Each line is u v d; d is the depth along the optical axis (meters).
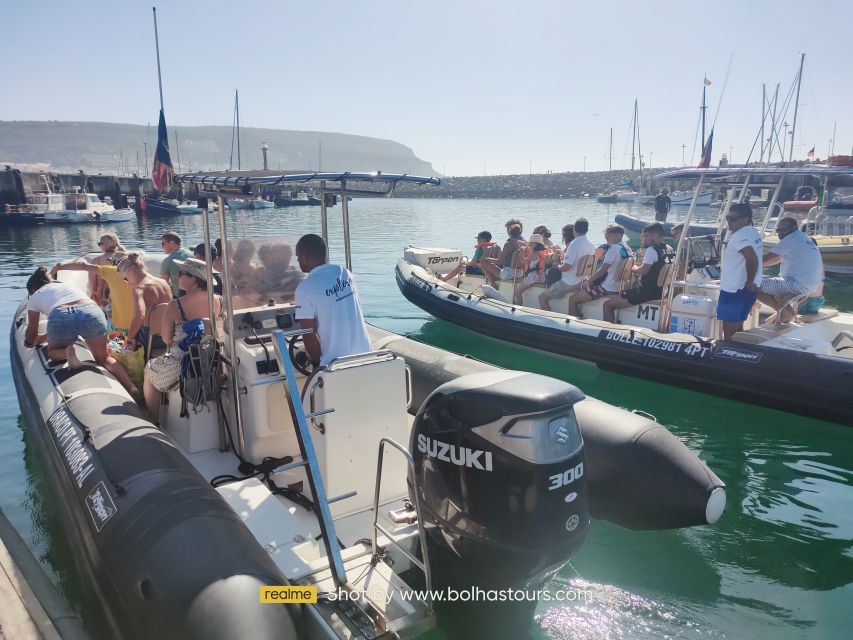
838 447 5.10
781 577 3.35
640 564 3.48
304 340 3.22
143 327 4.90
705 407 6.00
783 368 5.41
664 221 23.58
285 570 2.55
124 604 2.39
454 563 2.67
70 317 4.38
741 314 5.73
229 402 3.63
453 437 2.52
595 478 3.62
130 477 2.86
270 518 2.88
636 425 3.69
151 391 4.09
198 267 3.91
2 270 14.67
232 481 3.36
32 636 2.63
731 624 2.95
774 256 6.15
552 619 2.97
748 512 4.06
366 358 3.17
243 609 2.12
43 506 4.26
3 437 5.34
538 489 2.37
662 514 3.48
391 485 3.22
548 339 7.23
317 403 3.03
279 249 3.90
